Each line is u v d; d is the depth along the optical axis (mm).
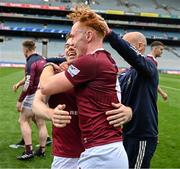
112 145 2830
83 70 2758
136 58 4215
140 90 4719
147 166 4914
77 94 2871
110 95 2842
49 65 3207
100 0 57094
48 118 2861
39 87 3176
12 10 53438
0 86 22797
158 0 59750
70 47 3162
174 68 48594
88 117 2822
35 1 53750
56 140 3582
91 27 2883
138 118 4750
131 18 56281
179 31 57594
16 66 42469
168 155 8930
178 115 15344
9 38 51875
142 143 4789
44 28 52406
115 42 3889
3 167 7254
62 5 53344
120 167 2867
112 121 2832
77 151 3494
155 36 55281
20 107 7781
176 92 24516
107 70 2824
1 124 11922
